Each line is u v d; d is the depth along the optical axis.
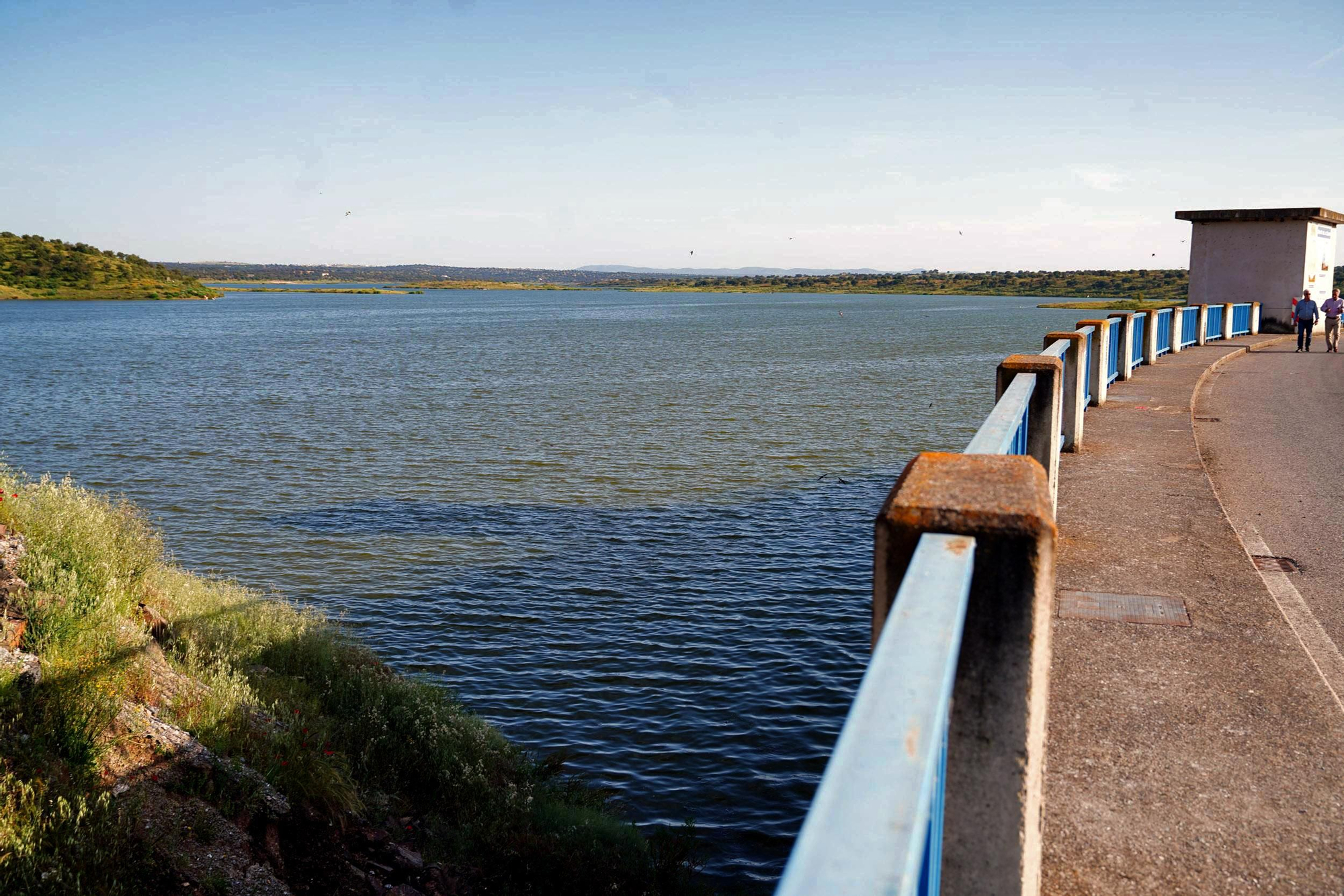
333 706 10.91
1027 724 2.20
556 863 8.66
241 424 39.38
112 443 34.44
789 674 13.91
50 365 71.12
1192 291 31.31
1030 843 2.30
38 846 6.55
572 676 13.85
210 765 8.24
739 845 9.89
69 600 9.59
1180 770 3.63
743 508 23.67
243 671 10.94
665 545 20.31
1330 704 4.13
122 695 8.73
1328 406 14.84
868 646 14.88
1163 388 15.02
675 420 39.97
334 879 7.75
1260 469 10.45
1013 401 4.86
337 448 33.25
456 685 13.52
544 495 25.36
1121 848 3.18
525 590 17.50
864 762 1.25
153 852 7.04
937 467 2.53
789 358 75.19
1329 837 3.22
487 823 9.19
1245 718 4.02
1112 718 4.04
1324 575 6.73
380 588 17.61
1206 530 6.77
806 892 0.98
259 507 24.06
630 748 11.81
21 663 8.25
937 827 1.77
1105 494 7.84
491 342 100.25
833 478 27.62
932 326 133.00
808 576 18.19
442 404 45.91
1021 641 2.16
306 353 84.56
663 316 178.00
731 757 11.62
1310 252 29.83
